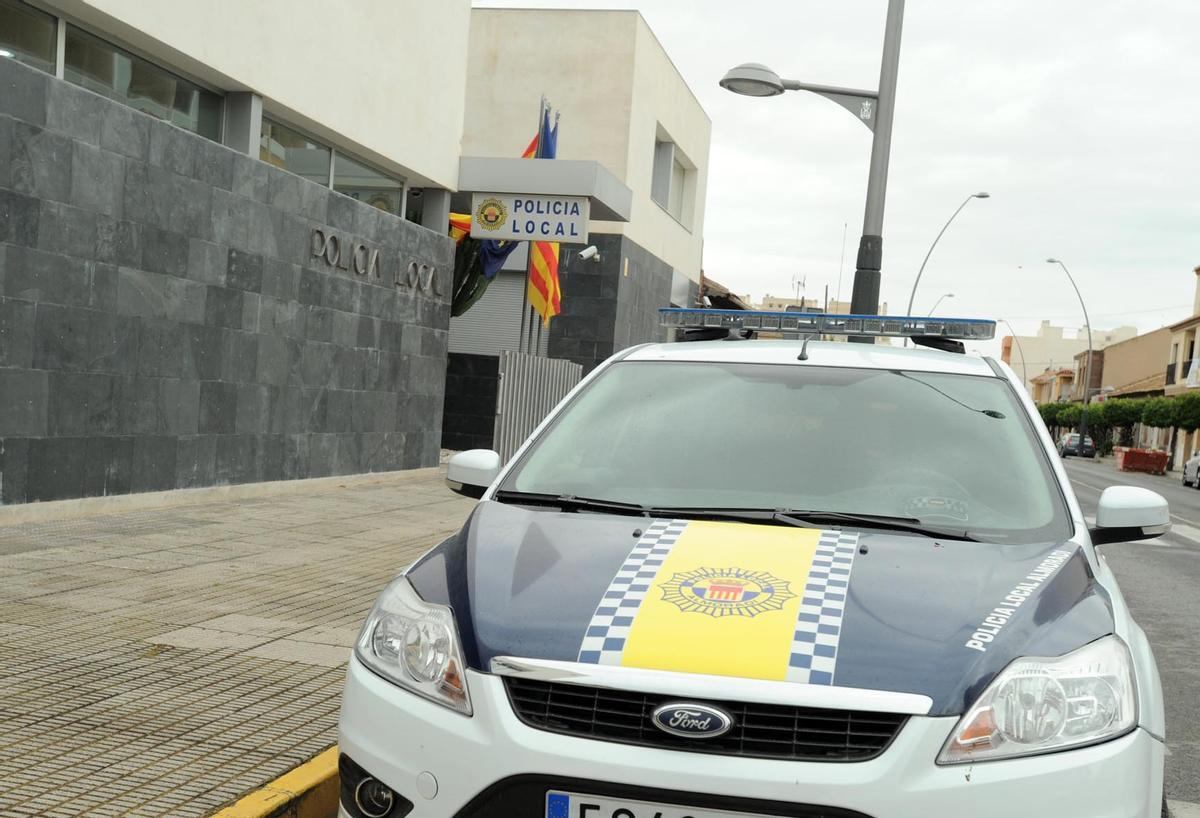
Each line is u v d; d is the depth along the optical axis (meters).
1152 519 3.53
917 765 2.46
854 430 3.85
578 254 24.72
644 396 4.16
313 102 12.57
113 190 9.23
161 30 9.92
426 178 15.73
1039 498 3.55
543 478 3.84
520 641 2.73
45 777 3.78
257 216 11.32
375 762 2.78
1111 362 93.75
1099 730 2.57
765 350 4.39
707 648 2.63
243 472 11.45
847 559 3.05
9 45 8.68
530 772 2.56
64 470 8.97
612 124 25.19
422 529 10.30
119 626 5.82
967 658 2.62
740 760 2.48
